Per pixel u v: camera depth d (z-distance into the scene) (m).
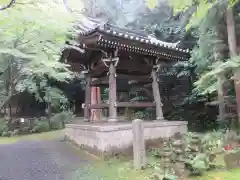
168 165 4.35
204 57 9.51
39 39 7.33
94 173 4.86
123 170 4.86
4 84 13.84
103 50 7.15
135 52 7.54
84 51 7.63
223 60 8.77
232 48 7.61
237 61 6.69
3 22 5.52
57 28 6.70
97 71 8.74
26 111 20.17
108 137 6.19
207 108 11.41
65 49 7.94
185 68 11.85
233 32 7.70
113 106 7.29
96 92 12.43
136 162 4.82
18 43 7.86
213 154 4.72
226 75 8.20
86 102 9.20
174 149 4.77
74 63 9.13
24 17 5.74
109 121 7.22
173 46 7.91
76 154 6.89
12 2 4.23
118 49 7.09
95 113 11.99
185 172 4.28
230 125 8.12
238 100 7.46
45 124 15.67
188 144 5.03
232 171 4.37
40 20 6.12
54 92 16.69
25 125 15.44
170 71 12.52
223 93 8.98
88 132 7.11
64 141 9.62
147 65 8.39
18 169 5.50
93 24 7.49
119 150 6.27
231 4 3.77
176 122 7.81
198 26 8.88
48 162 6.06
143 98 13.16
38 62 8.76
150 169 4.72
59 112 18.89
